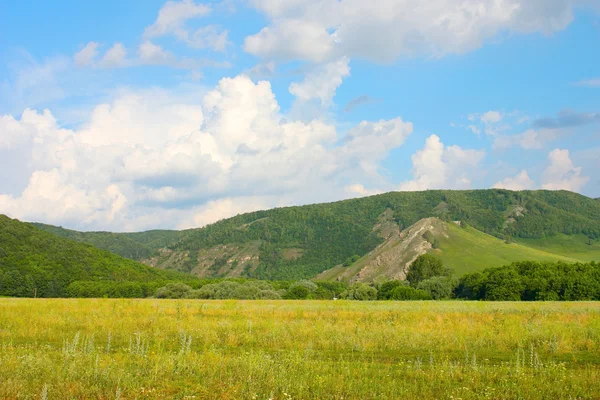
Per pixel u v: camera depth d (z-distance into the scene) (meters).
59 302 47.19
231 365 16.89
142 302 51.25
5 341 22.41
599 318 33.19
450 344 23.19
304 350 21.27
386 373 16.94
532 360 19.55
